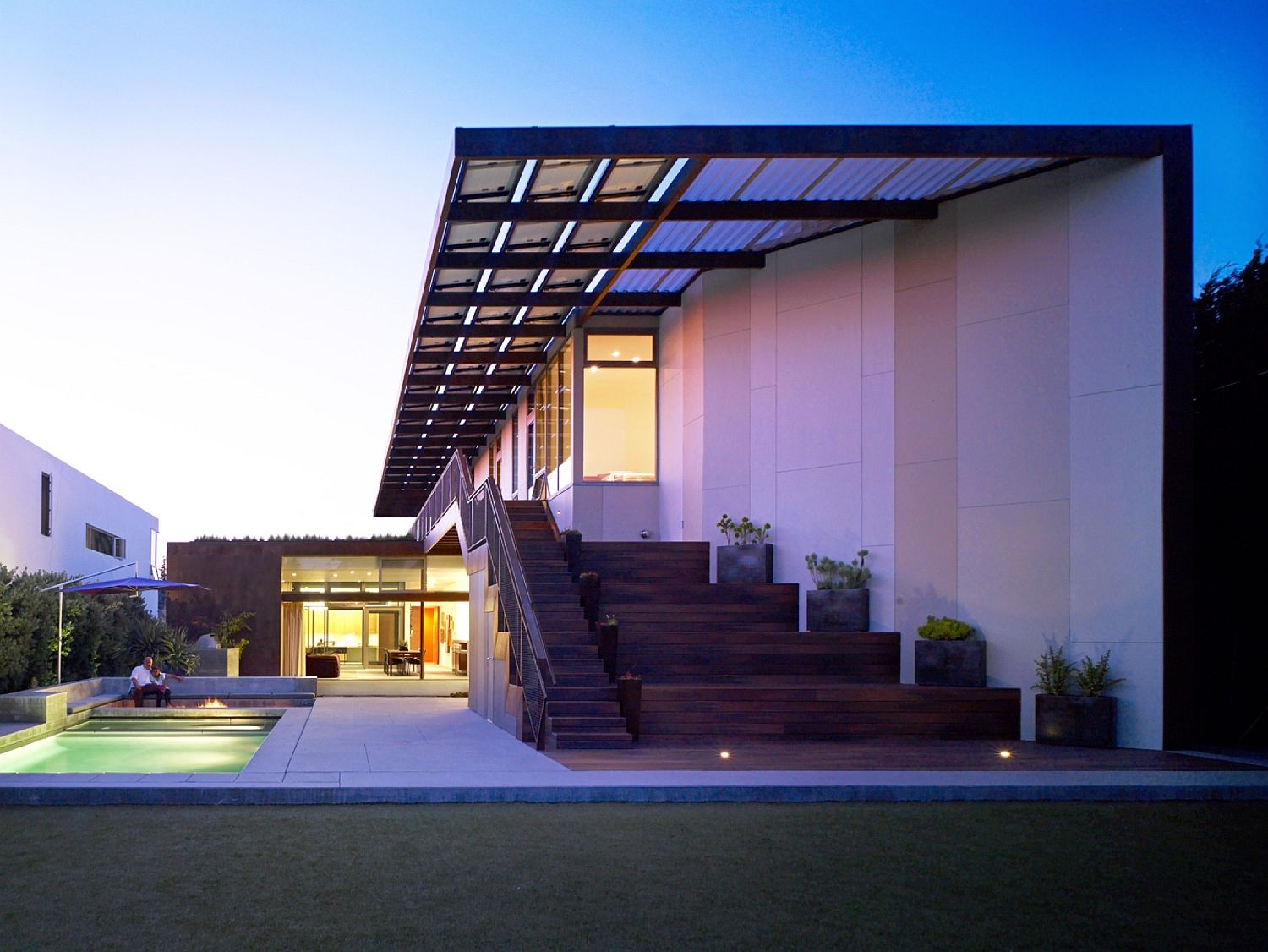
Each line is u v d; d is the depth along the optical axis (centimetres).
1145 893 593
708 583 1642
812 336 1571
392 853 660
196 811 792
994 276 1365
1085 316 1273
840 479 1521
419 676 2962
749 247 1606
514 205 1295
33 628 1608
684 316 1777
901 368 1459
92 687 1827
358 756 1073
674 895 575
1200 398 1296
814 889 591
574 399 1867
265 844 682
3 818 762
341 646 3425
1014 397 1334
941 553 1398
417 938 493
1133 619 1209
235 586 2923
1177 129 1219
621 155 1130
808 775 925
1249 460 1286
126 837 697
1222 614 1266
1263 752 1179
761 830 746
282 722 1496
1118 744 1206
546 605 1493
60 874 598
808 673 1434
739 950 483
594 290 1716
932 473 1416
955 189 1377
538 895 568
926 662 1351
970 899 577
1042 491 1300
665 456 1838
